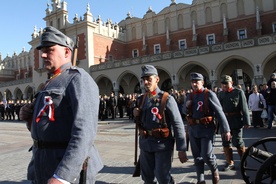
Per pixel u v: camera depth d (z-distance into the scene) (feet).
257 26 92.63
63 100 6.20
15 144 31.45
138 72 93.35
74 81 6.23
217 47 78.64
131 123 52.29
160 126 10.44
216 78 78.54
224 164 18.45
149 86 10.96
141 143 10.85
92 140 5.89
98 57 110.22
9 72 169.37
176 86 85.35
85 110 5.93
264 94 38.06
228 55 76.74
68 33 112.88
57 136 6.20
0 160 22.71
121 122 55.47
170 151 10.49
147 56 91.61
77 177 5.97
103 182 15.57
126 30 127.24
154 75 11.01
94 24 109.19
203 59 80.84
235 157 20.38
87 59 105.91
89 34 107.14
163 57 88.43
